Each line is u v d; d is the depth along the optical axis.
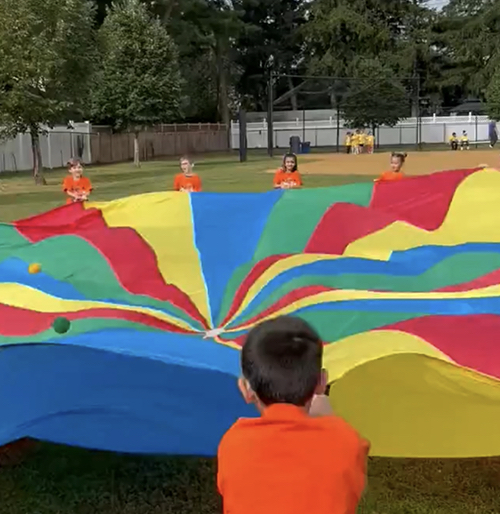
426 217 5.49
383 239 5.11
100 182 21.38
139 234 5.17
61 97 21.27
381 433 3.26
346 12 51.22
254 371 1.90
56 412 3.38
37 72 19.97
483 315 3.55
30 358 3.37
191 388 3.26
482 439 3.21
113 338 3.20
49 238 5.20
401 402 3.21
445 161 28.12
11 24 19.62
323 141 50.38
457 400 3.14
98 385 3.34
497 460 3.94
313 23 53.06
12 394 3.40
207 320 4.10
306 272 4.41
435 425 3.22
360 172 23.38
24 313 3.93
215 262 4.98
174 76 29.78
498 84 38.66
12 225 5.37
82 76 21.83
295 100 56.97
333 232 5.22
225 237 5.27
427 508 3.45
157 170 27.38
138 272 4.71
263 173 23.69
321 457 1.87
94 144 35.62
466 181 5.68
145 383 3.31
